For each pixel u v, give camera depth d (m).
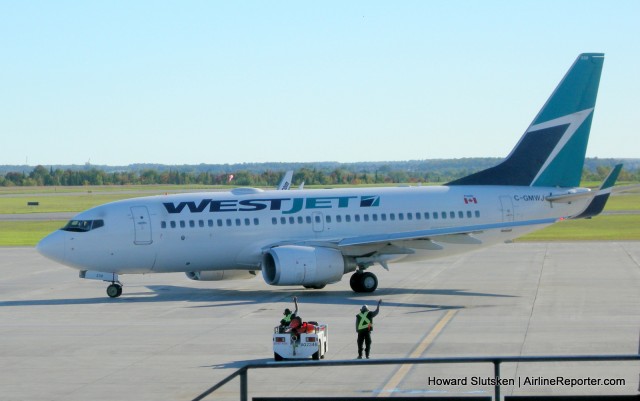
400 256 101.56
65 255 94.62
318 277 94.81
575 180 109.56
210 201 99.75
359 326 59.94
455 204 105.19
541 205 106.81
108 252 95.31
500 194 106.19
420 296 94.44
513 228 105.38
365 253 98.69
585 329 71.69
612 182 103.62
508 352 62.47
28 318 82.56
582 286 100.56
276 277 93.94
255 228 99.56
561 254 139.50
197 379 55.75
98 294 101.12
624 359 35.47
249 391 52.12
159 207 97.75
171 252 97.12
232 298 95.44
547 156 108.25
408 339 68.19
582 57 107.38
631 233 186.00
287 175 133.62
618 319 76.75
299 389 52.41
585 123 108.62
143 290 104.50
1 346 68.06
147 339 70.38
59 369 59.47
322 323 76.81
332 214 102.19
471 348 64.19
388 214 103.44
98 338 71.19
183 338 70.62
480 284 104.38
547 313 80.69
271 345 67.00
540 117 107.94
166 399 50.78
